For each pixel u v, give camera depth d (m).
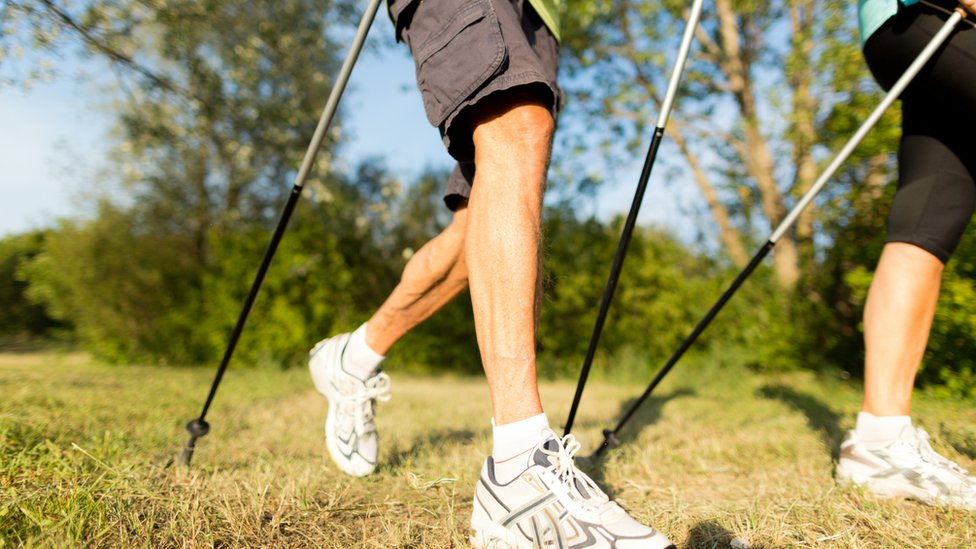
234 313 9.68
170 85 5.68
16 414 2.43
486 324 1.23
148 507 1.38
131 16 5.12
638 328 9.08
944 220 1.72
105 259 10.75
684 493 1.75
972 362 4.12
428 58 1.33
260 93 7.09
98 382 5.43
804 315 7.05
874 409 1.73
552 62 1.55
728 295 1.81
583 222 9.75
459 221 1.66
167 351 10.39
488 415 3.87
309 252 9.98
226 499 1.45
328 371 1.84
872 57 1.77
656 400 5.12
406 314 1.77
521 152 1.26
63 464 1.56
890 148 5.13
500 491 1.21
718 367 7.78
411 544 1.31
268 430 2.97
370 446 1.84
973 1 1.49
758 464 2.15
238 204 12.39
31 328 14.58
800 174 7.86
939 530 1.36
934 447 2.09
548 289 1.43
